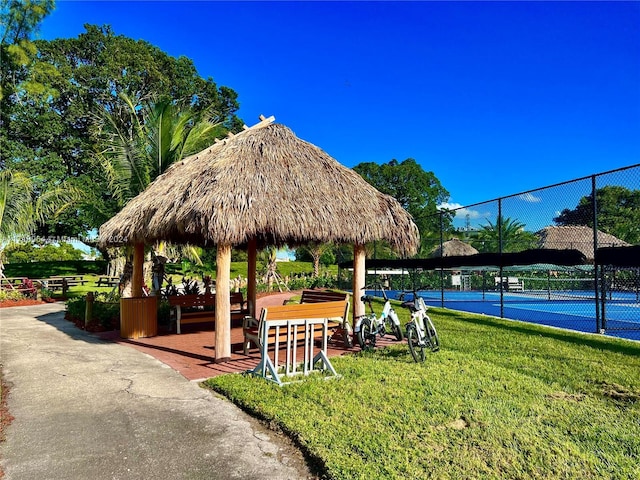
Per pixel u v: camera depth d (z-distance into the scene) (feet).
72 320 39.81
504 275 91.71
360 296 27.99
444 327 33.47
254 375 19.10
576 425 13.34
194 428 13.62
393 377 18.49
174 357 23.85
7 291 62.85
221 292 22.53
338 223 24.40
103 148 78.89
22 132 87.86
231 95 114.21
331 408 14.66
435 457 11.19
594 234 29.37
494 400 15.55
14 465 11.15
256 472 10.85
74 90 88.43
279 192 23.43
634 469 10.67
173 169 32.19
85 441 12.64
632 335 31.91
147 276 51.16
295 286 88.02
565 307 60.03
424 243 96.94
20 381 18.92
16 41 67.46
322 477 10.53
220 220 20.75
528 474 10.44
